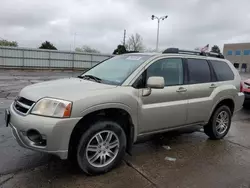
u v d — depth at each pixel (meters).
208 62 4.68
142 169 3.46
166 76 3.91
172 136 5.05
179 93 3.96
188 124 4.27
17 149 3.88
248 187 3.09
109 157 3.31
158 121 3.74
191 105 4.16
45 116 2.76
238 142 4.89
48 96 2.87
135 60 3.89
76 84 3.38
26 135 2.83
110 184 3.01
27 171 3.22
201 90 4.33
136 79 3.50
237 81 5.15
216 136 4.89
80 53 29.91
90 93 3.03
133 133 3.50
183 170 3.49
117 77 3.63
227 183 3.18
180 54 4.25
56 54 28.27
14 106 3.21
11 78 16.36
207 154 4.15
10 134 4.52
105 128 3.15
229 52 66.62
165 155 4.02
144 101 3.54
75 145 3.03
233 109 5.13
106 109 3.18
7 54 25.23
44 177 3.09
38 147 2.79
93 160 3.15
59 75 21.11
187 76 4.19
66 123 2.77
